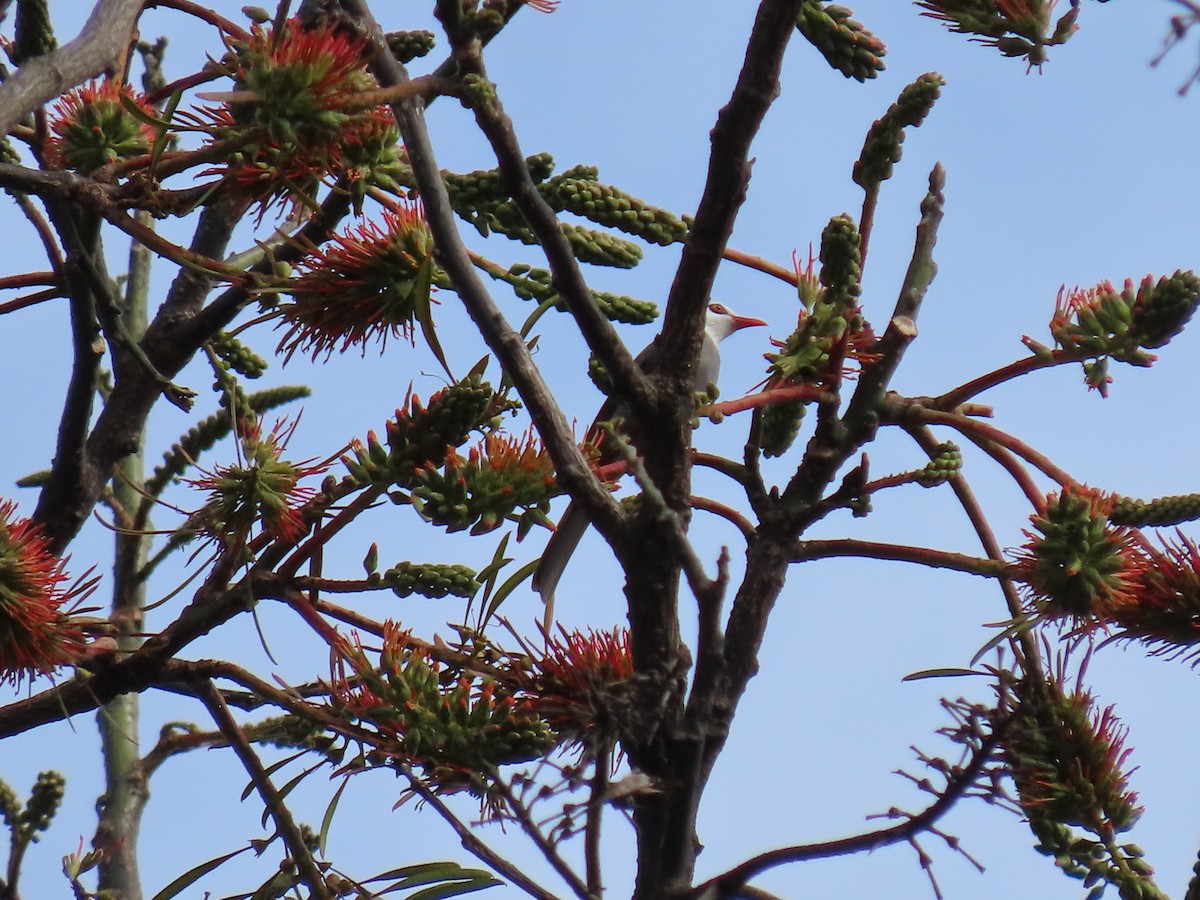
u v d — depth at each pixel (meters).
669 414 5.66
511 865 5.10
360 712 5.52
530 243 6.58
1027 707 4.87
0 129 5.29
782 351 5.92
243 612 5.86
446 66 5.56
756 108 5.49
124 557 8.91
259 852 5.93
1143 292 5.83
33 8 7.09
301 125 5.18
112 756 9.23
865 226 6.13
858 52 5.87
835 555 5.79
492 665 5.69
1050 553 5.62
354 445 5.73
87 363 7.18
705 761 5.30
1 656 5.56
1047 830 5.98
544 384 5.46
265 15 5.45
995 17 5.66
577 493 5.48
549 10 6.34
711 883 5.10
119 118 6.51
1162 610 5.77
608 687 5.04
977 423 6.16
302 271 5.87
